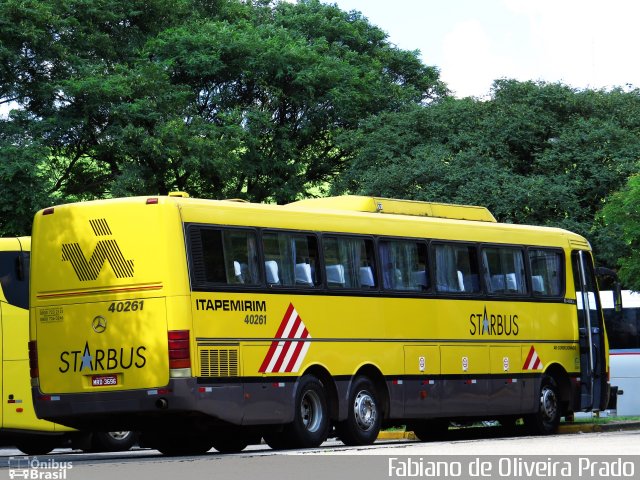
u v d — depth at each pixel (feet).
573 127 154.40
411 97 182.50
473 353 80.64
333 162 181.16
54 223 66.33
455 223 81.20
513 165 154.61
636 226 111.65
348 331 71.72
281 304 67.77
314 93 175.22
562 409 89.61
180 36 165.89
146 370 62.90
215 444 75.46
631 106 159.74
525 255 86.38
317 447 69.10
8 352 80.43
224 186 166.61
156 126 150.71
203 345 63.16
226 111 167.84
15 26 142.61
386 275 75.00
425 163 150.30
